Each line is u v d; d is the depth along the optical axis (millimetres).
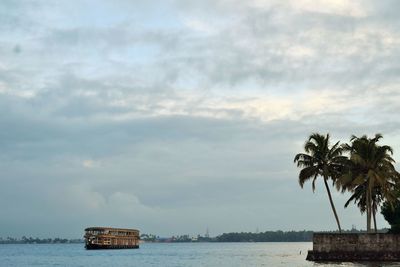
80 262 149250
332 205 88500
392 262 76750
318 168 89438
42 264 144875
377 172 84188
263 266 107375
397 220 98812
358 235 79312
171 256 190125
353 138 88188
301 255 183375
